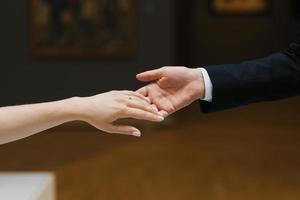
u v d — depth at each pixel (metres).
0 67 9.88
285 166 7.02
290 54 2.29
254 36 15.51
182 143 8.55
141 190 6.04
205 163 7.24
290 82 2.25
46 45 9.82
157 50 9.81
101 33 9.77
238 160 7.38
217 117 10.98
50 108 1.98
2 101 9.97
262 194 5.84
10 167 7.11
